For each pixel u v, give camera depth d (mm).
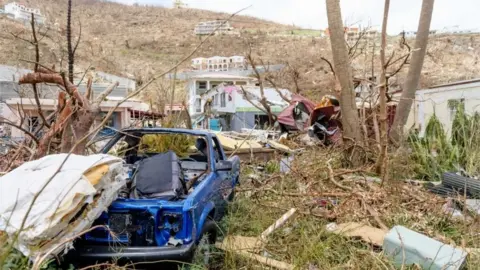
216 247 4695
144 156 6020
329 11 10648
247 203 6219
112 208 3939
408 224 5504
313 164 8672
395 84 16250
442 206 6180
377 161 8500
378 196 6383
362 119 11188
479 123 9414
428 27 13031
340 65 10555
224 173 5598
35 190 3287
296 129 16734
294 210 5703
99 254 3701
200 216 4254
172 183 4512
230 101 29734
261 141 12539
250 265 4348
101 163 3820
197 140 5820
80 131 5402
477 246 4711
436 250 4230
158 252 3750
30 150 5984
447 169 8852
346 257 4566
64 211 3193
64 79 5328
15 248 2992
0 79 12898
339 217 5699
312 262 4414
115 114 18859
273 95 28281
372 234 5059
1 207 3164
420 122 15664
